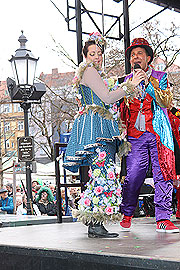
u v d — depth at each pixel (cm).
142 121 337
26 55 753
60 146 482
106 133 299
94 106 300
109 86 303
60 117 1973
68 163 307
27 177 769
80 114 305
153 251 220
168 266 193
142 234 315
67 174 1121
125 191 342
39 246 248
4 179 1550
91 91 303
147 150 340
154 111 338
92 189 300
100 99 303
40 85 816
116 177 305
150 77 337
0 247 267
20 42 774
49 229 371
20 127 2867
